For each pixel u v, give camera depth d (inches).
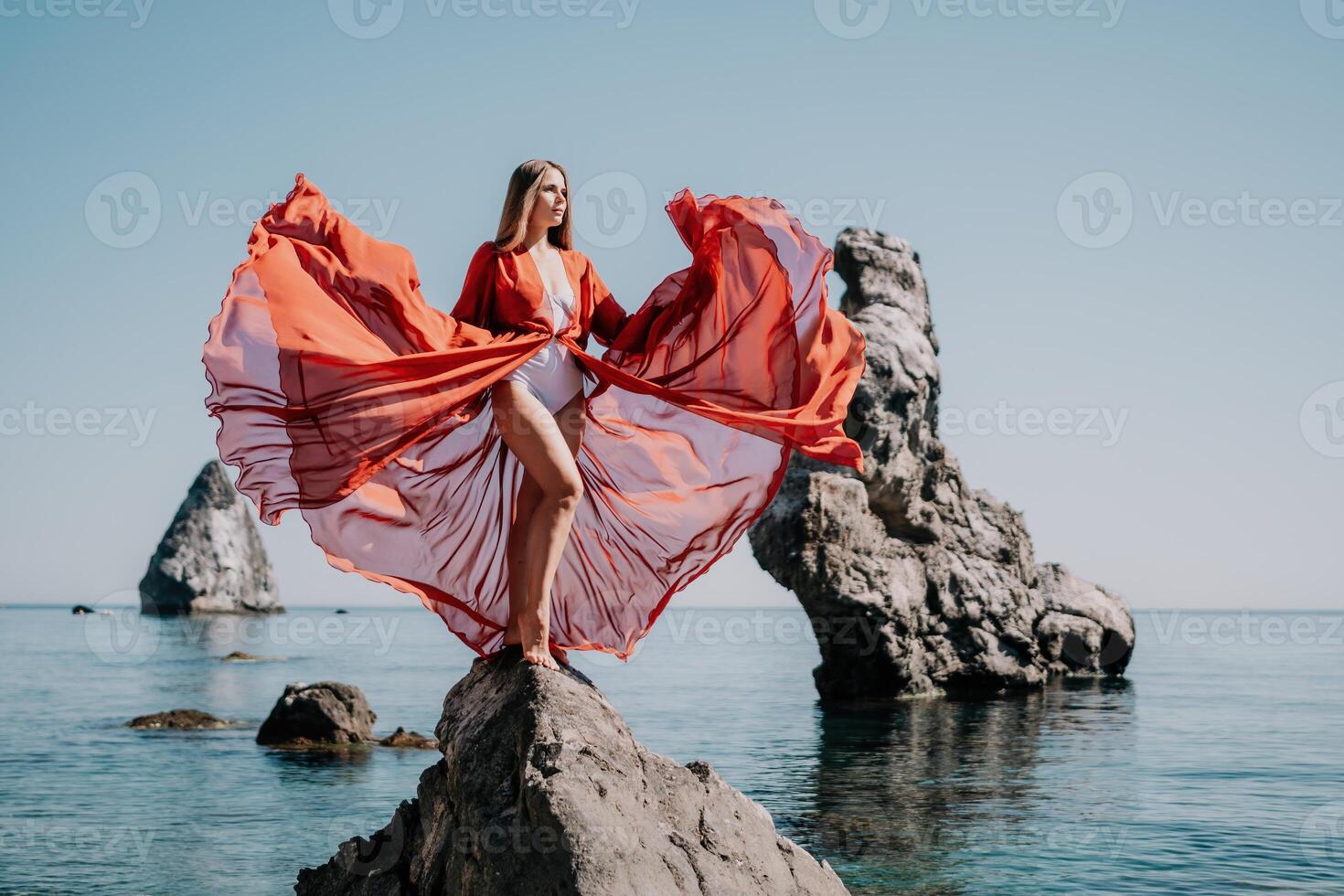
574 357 249.6
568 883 195.0
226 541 4515.3
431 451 252.8
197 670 1971.0
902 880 472.1
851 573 1194.6
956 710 1143.0
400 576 251.8
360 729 938.7
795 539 1192.8
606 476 270.8
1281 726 1041.5
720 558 276.4
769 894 222.8
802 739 930.1
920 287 1312.7
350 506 245.0
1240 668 2197.3
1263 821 594.6
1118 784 709.9
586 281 257.1
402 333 232.5
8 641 3255.4
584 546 270.2
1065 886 464.4
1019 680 1310.3
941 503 1304.1
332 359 217.8
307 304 222.1
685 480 275.0
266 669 1993.1
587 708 229.8
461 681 260.4
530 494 247.6
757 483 273.7
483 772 220.7
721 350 267.3
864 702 1229.1
